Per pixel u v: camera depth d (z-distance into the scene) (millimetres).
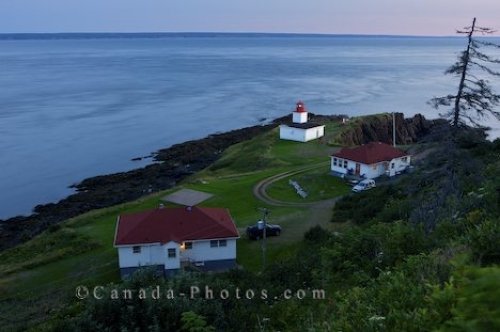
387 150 57562
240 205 48125
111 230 43500
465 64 24562
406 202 29609
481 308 4621
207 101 137375
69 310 21594
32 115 114938
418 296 8469
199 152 84438
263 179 56562
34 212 59781
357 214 39375
